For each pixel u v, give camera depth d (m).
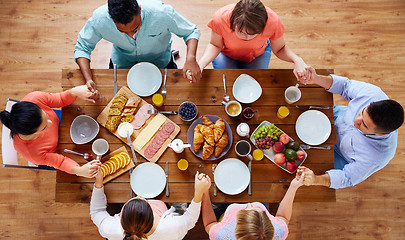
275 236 1.71
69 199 1.85
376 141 1.87
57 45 2.96
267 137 1.87
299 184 1.78
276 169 1.89
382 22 3.06
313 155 1.92
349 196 2.79
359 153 1.93
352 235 2.73
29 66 2.93
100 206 1.80
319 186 1.89
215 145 1.86
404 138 2.88
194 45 2.09
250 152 1.92
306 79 1.93
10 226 2.67
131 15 1.62
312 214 2.76
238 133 1.89
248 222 1.53
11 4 2.99
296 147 1.84
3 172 2.73
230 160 1.88
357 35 3.05
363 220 2.75
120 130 1.89
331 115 1.98
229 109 1.94
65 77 2.00
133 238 1.57
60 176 1.86
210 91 2.00
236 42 2.16
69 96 1.90
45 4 3.00
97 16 1.91
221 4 3.07
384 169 2.83
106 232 1.72
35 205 2.71
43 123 1.70
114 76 1.99
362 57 3.02
